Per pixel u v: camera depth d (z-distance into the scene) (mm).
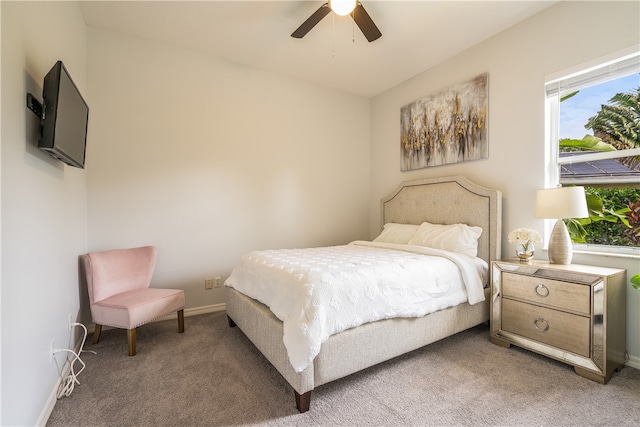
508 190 2623
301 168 3654
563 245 2074
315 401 1567
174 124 2891
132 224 2713
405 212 3527
